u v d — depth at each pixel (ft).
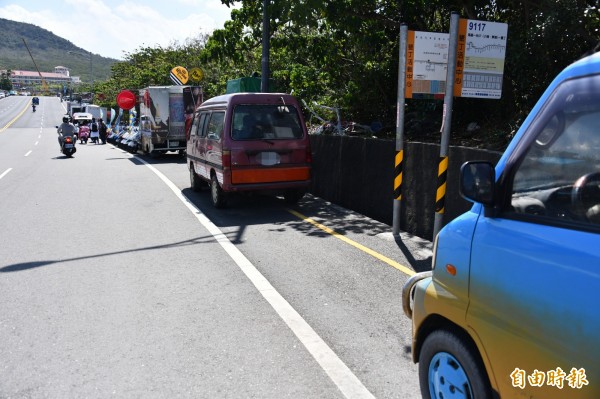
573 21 26.30
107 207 34.86
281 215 31.50
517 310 7.52
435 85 24.31
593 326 6.30
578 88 7.41
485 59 22.50
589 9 27.76
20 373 12.59
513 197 8.07
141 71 136.46
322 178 37.50
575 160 7.25
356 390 11.70
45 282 19.25
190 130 40.83
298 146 31.89
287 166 31.68
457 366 8.96
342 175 34.14
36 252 23.52
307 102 53.01
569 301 6.66
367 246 23.81
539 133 7.89
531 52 29.43
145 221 30.14
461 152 22.40
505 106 36.50
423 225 25.30
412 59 23.89
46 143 115.96
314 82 50.85
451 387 9.10
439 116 42.98
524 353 7.39
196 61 117.39
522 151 8.08
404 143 26.76
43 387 11.95
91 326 15.26
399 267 20.58
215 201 33.65
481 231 8.43
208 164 34.45
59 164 65.57
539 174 7.73
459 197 22.50
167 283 19.02
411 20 40.14
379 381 12.08
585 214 6.91
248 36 51.80
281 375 12.40
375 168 29.81
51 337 14.55
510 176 8.16
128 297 17.62
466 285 8.64
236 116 31.04
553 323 6.89
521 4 32.53
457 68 22.27
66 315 16.10
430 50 23.93
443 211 22.67
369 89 46.57
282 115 31.94
